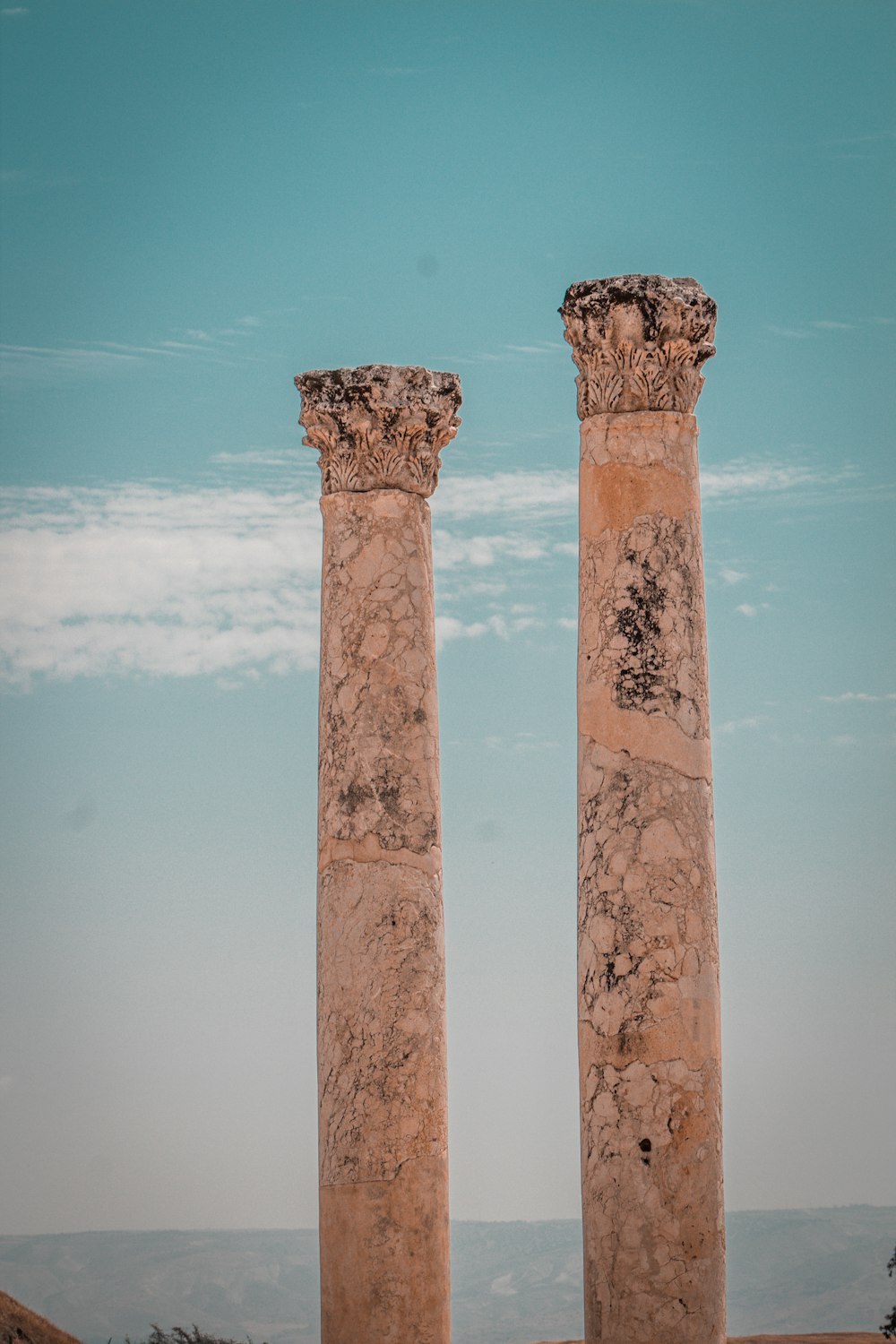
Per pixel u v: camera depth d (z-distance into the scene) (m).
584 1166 24.12
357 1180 26.31
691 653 24.80
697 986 24.02
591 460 25.34
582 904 24.56
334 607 27.86
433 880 27.27
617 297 25.34
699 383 25.72
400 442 28.09
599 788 24.56
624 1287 23.53
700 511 25.44
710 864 24.48
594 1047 24.08
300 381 28.52
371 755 27.25
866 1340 33.44
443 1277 26.48
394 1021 26.64
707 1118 23.83
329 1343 26.28
